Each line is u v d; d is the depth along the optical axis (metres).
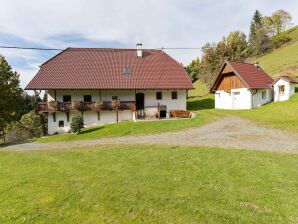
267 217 6.31
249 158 11.47
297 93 36.28
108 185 9.02
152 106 33.97
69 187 9.12
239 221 6.20
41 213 7.29
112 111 32.66
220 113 32.25
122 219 6.66
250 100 34.12
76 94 32.72
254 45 80.94
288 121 22.28
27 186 9.61
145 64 37.06
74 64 35.25
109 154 14.21
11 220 7.02
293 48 66.44
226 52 69.12
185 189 8.24
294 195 7.43
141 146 16.12
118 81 33.56
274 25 99.25
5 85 32.72
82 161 13.08
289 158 11.29
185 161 11.52
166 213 6.79
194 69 79.00
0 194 9.00
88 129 28.25
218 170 9.92
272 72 51.75
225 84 38.62
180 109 34.84
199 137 18.31
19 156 16.83
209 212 6.70
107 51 38.66
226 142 15.93
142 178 9.50
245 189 8.00
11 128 39.81
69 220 6.81
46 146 21.30
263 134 18.14
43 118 31.81
